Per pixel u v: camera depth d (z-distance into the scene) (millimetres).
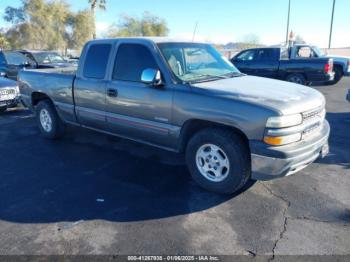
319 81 12375
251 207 3596
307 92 3936
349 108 9055
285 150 3297
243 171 3613
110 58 4688
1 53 12086
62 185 4172
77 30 34812
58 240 3033
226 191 3789
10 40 32906
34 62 12469
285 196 3834
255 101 3424
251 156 3441
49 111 5906
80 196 3877
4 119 7969
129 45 4496
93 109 5016
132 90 4344
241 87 3920
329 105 9539
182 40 4719
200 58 4656
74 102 5316
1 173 4559
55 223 3312
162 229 3199
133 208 3598
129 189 4055
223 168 3793
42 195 3908
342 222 3299
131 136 4711
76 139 6121
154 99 4117
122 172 4570
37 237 3080
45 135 6188
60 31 34250
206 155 3883
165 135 4164
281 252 2852
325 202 3695
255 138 3381
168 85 4020
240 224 3275
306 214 3449
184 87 3904
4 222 3332
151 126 4262
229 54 27172
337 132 6516
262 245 2945
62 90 5457
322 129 3914
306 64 12359
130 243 2984
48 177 4422
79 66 5164
